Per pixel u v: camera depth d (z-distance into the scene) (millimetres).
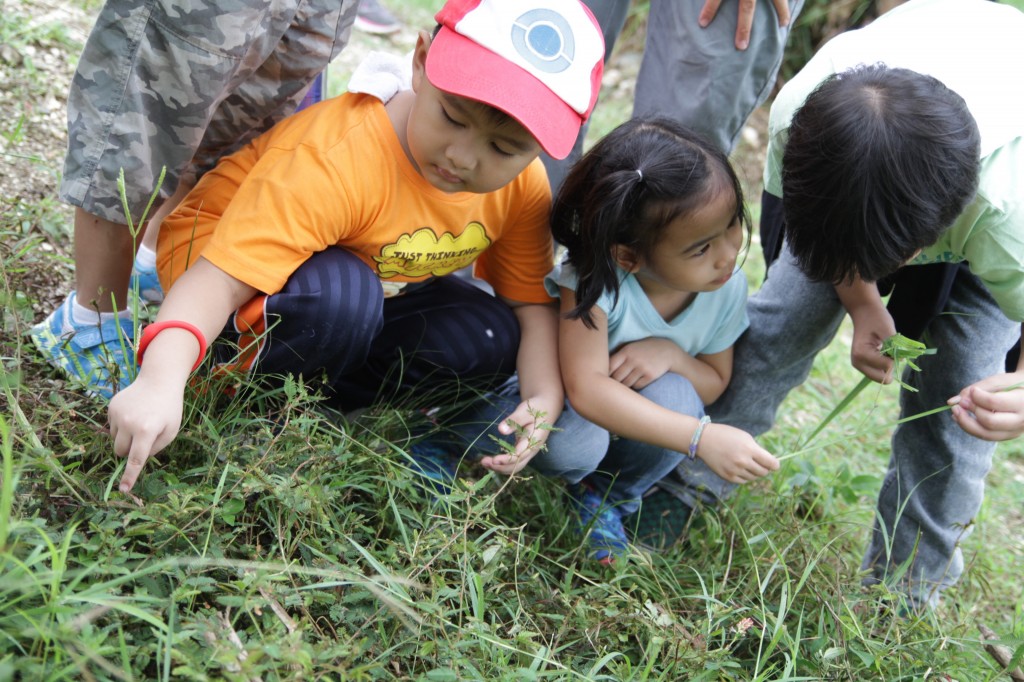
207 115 1721
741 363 2266
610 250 1840
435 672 1352
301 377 1646
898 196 1597
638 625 1688
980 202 1705
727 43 2158
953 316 2027
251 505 1585
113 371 1628
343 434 1704
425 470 1929
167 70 1652
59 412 1484
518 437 1777
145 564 1373
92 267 1797
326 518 1505
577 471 2047
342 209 1687
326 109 1754
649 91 2350
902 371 2229
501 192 1872
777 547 2064
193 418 1672
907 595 2145
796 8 2223
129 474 1401
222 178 1821
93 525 1349
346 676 1311
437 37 1617
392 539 1696
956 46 1782
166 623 1318
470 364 1990
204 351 1541
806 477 2373
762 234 2223
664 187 1745
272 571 1415
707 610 1738
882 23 1900
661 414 1913
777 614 1888
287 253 1653
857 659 1754
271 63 1862
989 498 2863
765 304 2240
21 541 1285
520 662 1515
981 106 1710
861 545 2447
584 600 1713
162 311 1561
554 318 2041
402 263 1838
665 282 1898
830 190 1627
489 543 1693
